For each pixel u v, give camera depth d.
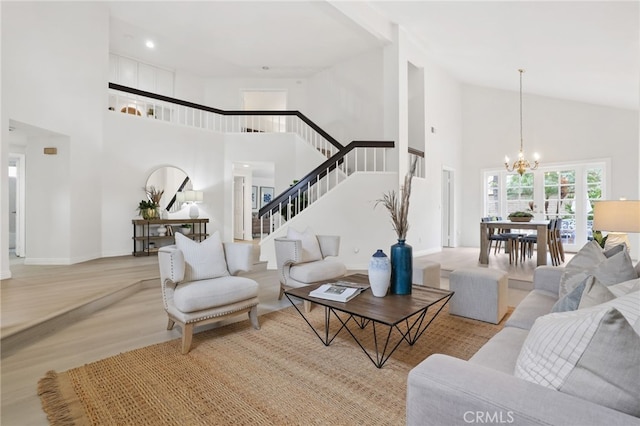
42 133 4.66
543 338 0.94
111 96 6.98
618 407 0.80
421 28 5.30
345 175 6.37
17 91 3.96
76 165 4.96
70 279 3.89
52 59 4.49
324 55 7.05
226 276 2.81
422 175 6.43
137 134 6.02
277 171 7.24
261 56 7.10
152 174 6.20
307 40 6.37
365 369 2.03
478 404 0.85
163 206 6.39
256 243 8.14
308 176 5.55
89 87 5.17
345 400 1.70
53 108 4.53
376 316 1.95
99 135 5.39
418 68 6.36
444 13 4.44
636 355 0.79
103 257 5.52
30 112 4.16
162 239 6.36
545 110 6.84
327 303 2.23
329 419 1.55
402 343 2.43
